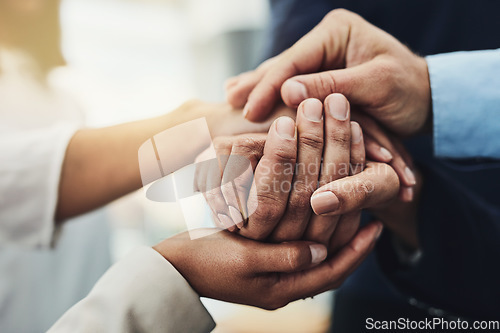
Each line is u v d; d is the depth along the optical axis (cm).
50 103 74
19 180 43
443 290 48
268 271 38
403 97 42
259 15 137
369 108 42
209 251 38
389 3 56
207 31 149
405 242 51
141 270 37
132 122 45
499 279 46
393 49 42
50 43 72
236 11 138
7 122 61
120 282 36
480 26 52
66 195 44
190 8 149
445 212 47
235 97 44
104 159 43
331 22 44
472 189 53
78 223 77
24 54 70
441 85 43
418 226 48
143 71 141
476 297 47
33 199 43
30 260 67
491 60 43
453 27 53
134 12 144
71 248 76
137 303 35
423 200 48
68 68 84
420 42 56
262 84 42
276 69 43
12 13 66
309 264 38
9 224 44
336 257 40
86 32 134
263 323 91
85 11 133
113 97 125
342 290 62
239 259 37
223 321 93
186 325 37
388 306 58
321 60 43
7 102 65
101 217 86
